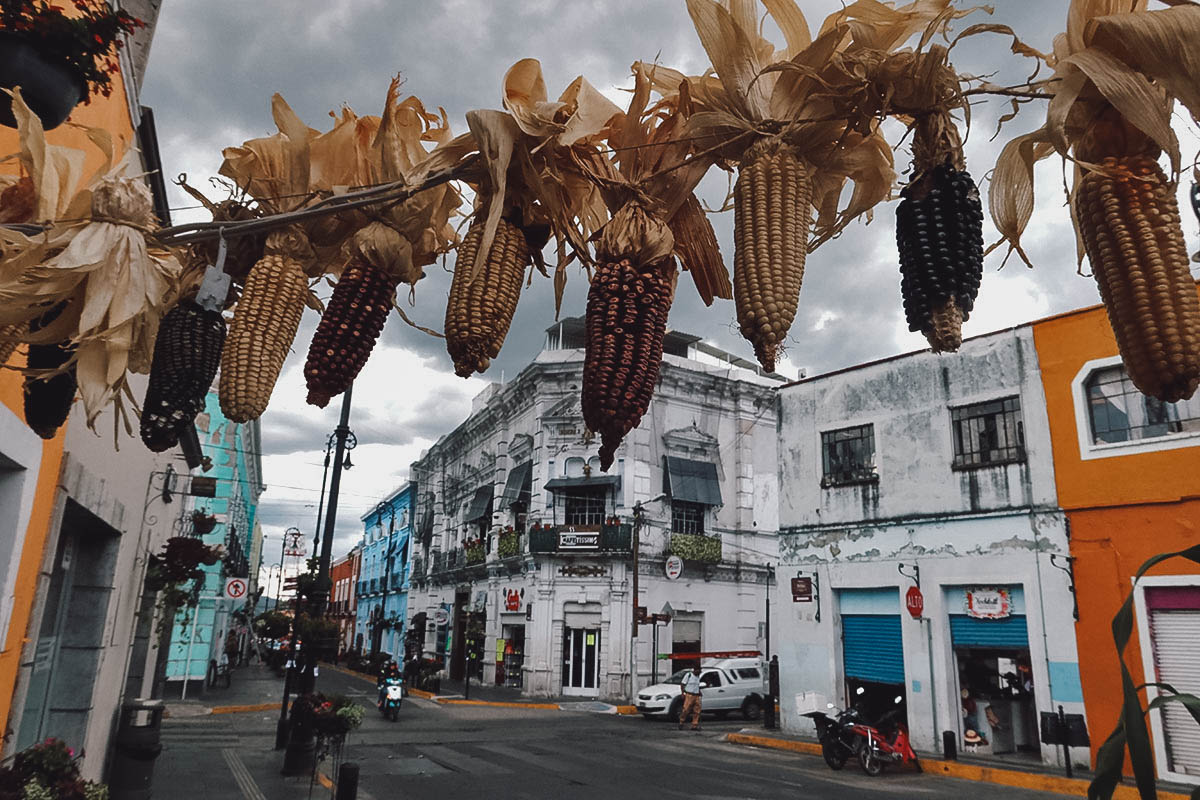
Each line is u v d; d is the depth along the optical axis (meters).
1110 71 1.71
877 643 13.62
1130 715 1.64
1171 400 1.65
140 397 6.55
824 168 2.03
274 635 33.12
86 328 2.00
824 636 14.34
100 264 2.04
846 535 14.35
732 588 23.61
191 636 20.59
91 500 4.80
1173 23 1.65
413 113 2.23
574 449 23.30
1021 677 11.74
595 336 1.81
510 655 24.98
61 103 2.33
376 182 2.22
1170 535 10.27
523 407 25.97
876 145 2.04
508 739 13.93
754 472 24.91
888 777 10.84
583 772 10.52
